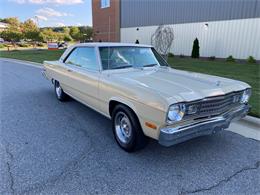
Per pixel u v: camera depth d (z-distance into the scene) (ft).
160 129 8.45
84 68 13.83
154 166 9.44
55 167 9.27
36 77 32.09
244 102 11.32
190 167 9.40
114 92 10.59
